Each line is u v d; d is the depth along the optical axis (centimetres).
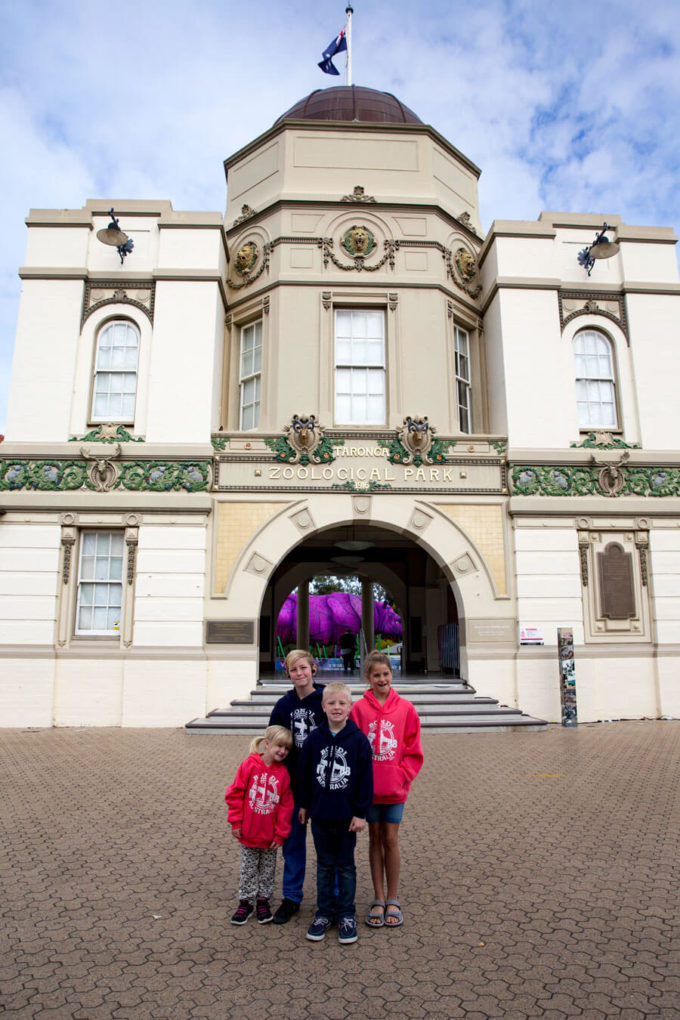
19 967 415
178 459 1486
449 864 591
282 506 1489
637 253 1689
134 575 1442
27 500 1453
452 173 1831
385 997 384
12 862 593
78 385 1531
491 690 1455
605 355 1656
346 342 1634
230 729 1277
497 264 1645
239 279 1725
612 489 1552
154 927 472
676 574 1538
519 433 1562
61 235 1589
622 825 696
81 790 841
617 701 1480
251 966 419
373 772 473
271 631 2052
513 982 399
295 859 496
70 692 1401
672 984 396
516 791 836
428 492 1518
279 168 1738
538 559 1505
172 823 704
